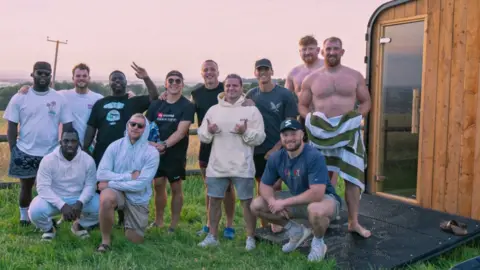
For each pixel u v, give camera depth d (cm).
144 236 556
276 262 484
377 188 683
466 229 516
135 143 531
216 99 573
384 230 539
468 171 565
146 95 593
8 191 727
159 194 591
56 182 543
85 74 606
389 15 659
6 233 571
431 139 607
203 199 747
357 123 521
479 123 552
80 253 487
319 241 482
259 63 552
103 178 523
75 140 536
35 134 586
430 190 610
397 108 657
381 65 673
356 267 459
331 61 538
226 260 490
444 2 588
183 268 472
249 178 525
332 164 532
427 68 609
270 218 507
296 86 652
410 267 461
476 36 553
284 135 480
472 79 559
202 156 582
